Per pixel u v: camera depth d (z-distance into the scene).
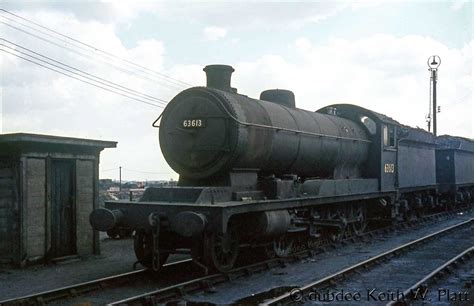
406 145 17.89
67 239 11.41
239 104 9.95
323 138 12.63
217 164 9.62
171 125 10.15
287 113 11.67
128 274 9.08
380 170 15.28
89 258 11.54
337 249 12.73
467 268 10.17
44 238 10.83
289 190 10.88
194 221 8.27
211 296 7.94
